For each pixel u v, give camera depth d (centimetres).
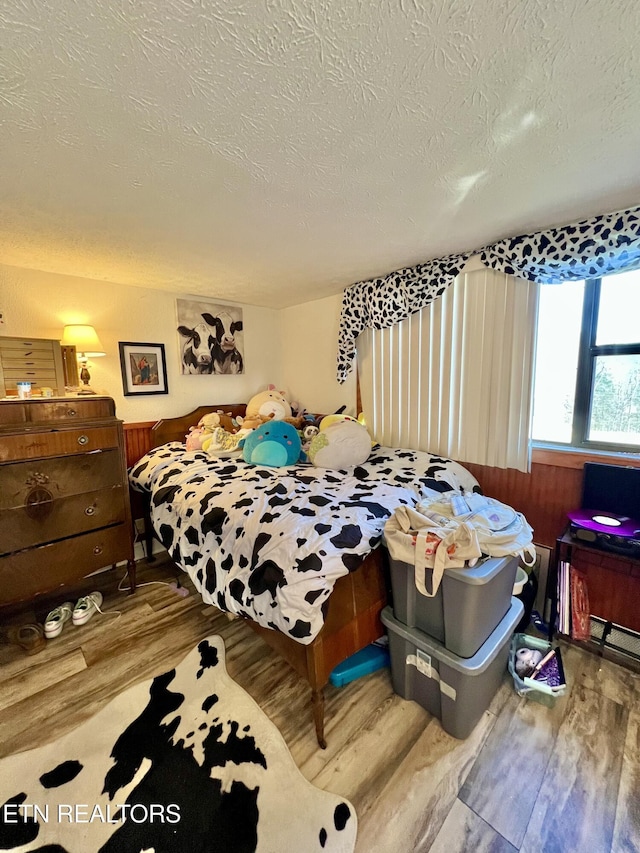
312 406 361
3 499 183
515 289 205
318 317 342
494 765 126
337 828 108
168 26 72
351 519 159
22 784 122
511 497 223
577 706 148
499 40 76
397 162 121
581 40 75
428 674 143
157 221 166
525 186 139
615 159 120
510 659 166
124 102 92
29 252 206
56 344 220
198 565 183
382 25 73
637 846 103
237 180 131
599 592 188
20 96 88
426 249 209
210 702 152
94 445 213
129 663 176
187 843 105
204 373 330
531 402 206
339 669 158
